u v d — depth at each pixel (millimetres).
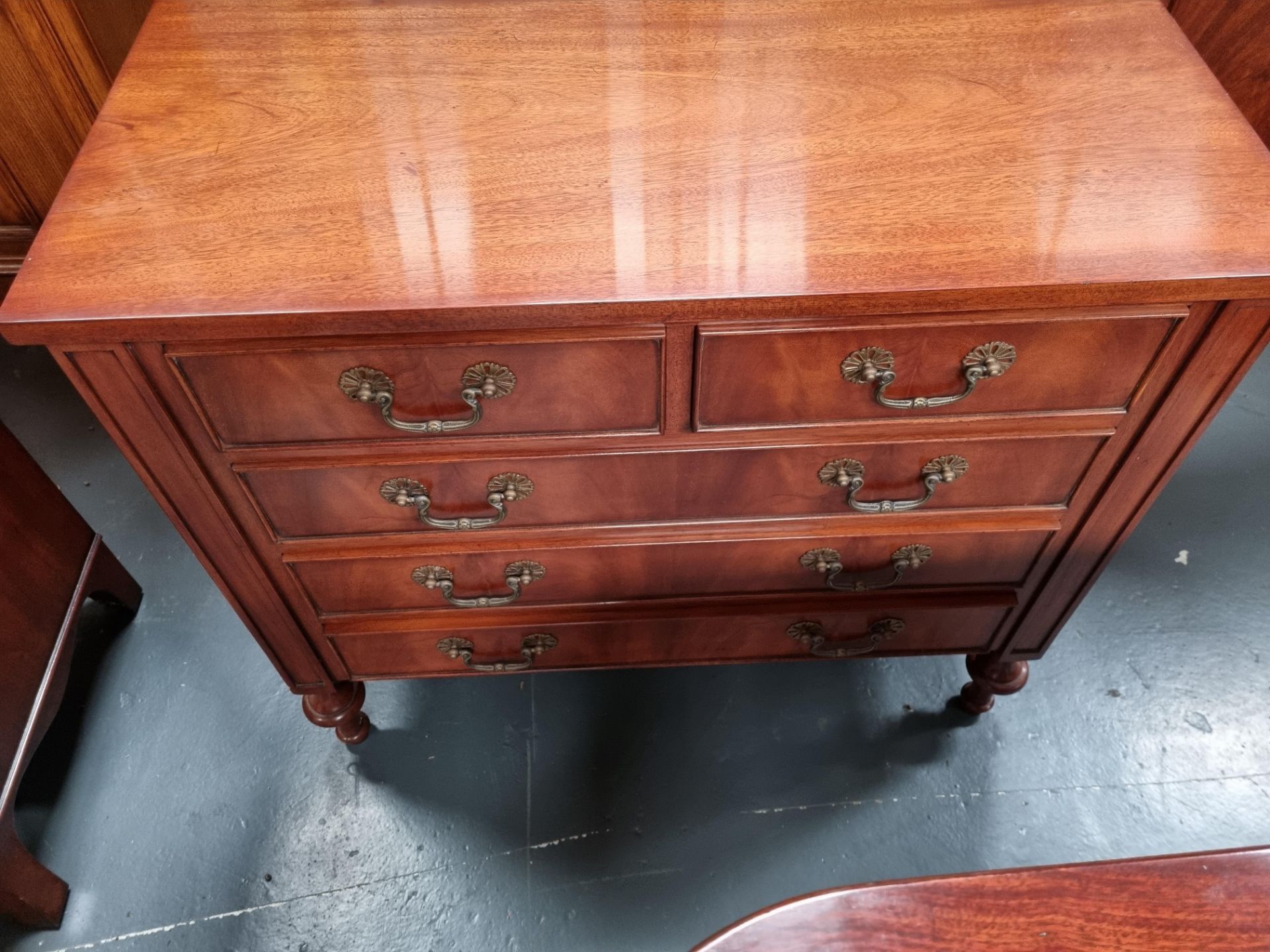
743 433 831
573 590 1015
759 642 1103
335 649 1081
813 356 759
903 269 706
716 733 1292
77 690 1333
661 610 1049
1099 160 789
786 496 909
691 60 902
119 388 759
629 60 905
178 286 707
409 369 753
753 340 741
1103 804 1222
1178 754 1260
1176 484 1524
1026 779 1246
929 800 1230
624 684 1341
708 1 969
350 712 1206
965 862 1184
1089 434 844
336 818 1225
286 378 755
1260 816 1205
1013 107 840
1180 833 1194
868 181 779
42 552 1175
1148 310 733
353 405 784
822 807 1228
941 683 1334
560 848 1198
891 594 1048
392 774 1262
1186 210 743
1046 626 1102
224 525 897
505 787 1250
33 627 1143
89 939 1134
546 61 906
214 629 1395
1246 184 763
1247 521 1480
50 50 1291
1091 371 784
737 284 699
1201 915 526
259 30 947
